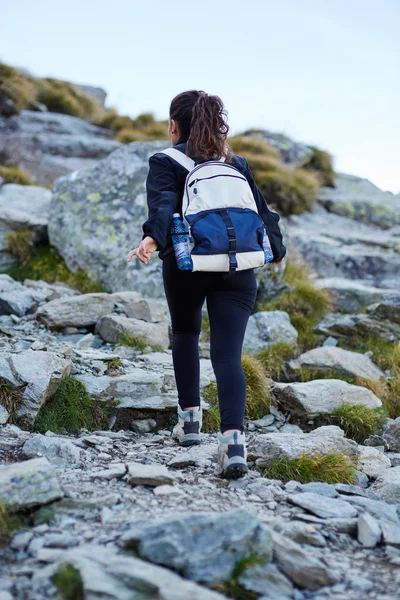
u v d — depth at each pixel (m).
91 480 2.59
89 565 1.78
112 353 4.43
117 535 2.08
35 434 3.13
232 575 1.90
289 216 10.53
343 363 5.08
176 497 2.46
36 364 3.53
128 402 3.68
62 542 2.02
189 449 3.16
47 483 2.32
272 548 2.03
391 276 8.03
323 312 6.26
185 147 2.85
